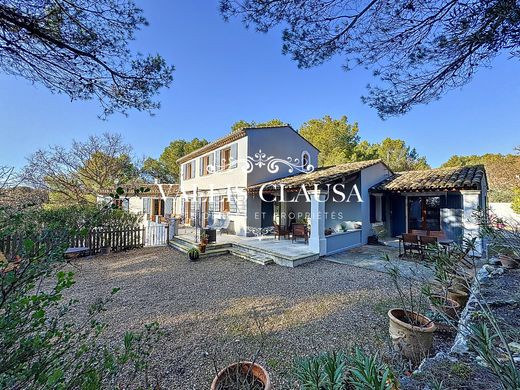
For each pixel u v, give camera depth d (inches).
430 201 483.8
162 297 228.4
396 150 1392.7
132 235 462.6
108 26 156.6
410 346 126.7
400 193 507.5
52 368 58.1
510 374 67.8
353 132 1162.0
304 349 143.5
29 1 134.3
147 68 176.1
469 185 374.3
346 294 231.5
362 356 66.0
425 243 338.3
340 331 163.2
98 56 161.5
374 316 183.6
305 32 172.9
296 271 311.6
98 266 342.6
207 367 128.3
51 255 61.2
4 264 56.6
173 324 176.2
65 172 713.6
